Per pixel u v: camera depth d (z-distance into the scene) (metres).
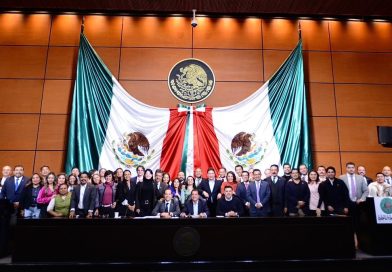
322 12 7.42
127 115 6.67
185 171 6.38
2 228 4.14
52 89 6.96
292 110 6.77
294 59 7.04
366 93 7.30
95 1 6.95
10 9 7.29
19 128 6.75
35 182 4.92
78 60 6.84
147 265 3.38
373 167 6.94
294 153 6.51
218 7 7.18
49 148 6.69
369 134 7.09
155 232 3.50
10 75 6.98
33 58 7.09
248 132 6.64
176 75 7.12
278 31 7.50
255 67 7.27
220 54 7.29
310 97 7.19
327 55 7.45
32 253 3.39
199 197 4.88
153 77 7.12
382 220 4.10
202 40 7.34
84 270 3.33
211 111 6.73
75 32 7.28
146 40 7.29
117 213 4.88
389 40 7.64
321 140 6.99
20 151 6.65
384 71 7.45
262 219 3.62
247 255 3.51
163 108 6.77
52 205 4.68
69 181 5.08
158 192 5.14
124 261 3.42
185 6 7.12
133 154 6.47
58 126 6.80
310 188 5.23
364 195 5.05
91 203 4.75
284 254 3.55
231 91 7.12
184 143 6.52
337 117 7.12
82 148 6.38
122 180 5.18
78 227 3.46
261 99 6.83
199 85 7.09
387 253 4.02
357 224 4.55
